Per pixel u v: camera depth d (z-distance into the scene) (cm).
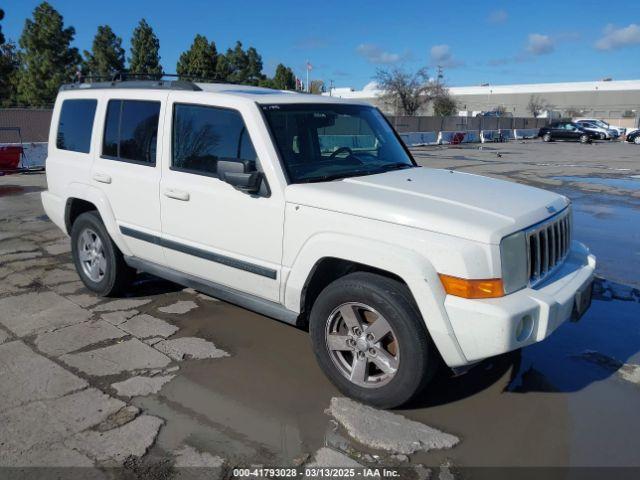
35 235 764
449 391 364
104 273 508
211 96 403
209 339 436
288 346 427
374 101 7025
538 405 350
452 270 297
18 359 395
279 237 360
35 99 3691
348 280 332
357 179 380
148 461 287
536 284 330
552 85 9169
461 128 4191
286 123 389
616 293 570
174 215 423
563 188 1354
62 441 302
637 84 8412
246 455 294
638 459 297
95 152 493
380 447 303
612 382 383
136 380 369
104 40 3988
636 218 976
